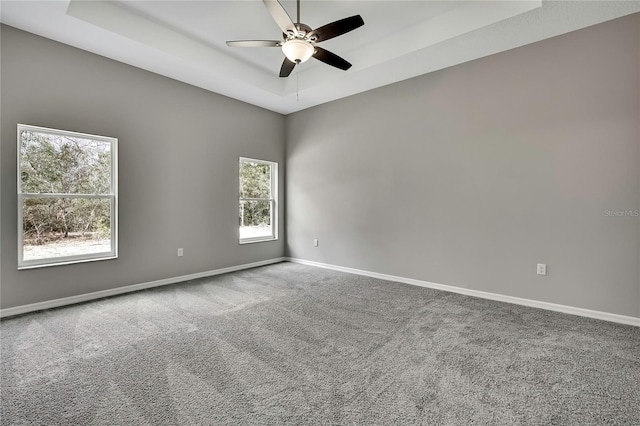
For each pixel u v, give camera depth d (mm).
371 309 3055
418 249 3947
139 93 3678
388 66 3613
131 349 2213
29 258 3018
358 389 1741
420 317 2832
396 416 1519
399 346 2262
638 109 2553
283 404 1608
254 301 3309
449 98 3629
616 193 2656
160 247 3922
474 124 3445
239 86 4246
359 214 4562
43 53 2979
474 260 3486
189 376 1868
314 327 2613
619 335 2416
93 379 1831
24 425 1449
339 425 1454
